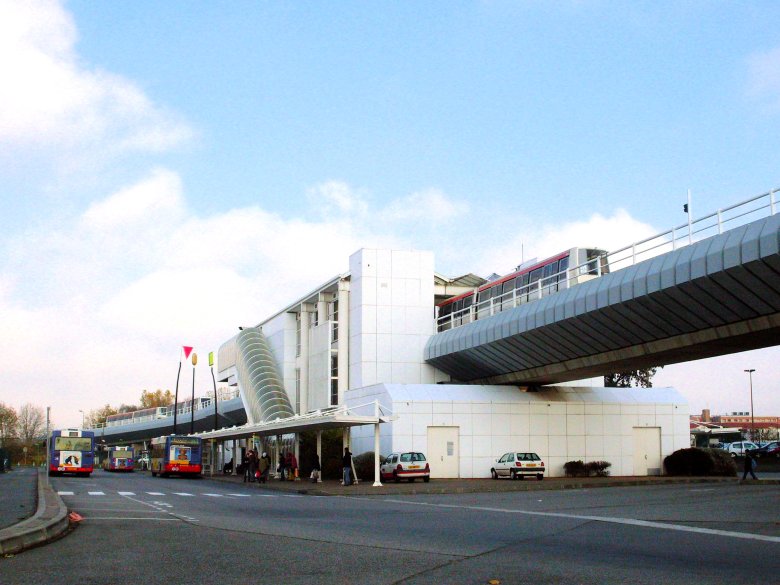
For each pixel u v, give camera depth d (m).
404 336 61.03
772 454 76.19
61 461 60.66
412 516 22.34
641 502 27.08
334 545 14.72
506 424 50.72
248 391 79.94
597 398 52.94
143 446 135.88
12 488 35.56
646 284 35.38
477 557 13.09
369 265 61.47
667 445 53.34
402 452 46.53
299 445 53.22
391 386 50.41
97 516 21.14
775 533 16.83
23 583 10.23
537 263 51.47
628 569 11.71
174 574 11.09
